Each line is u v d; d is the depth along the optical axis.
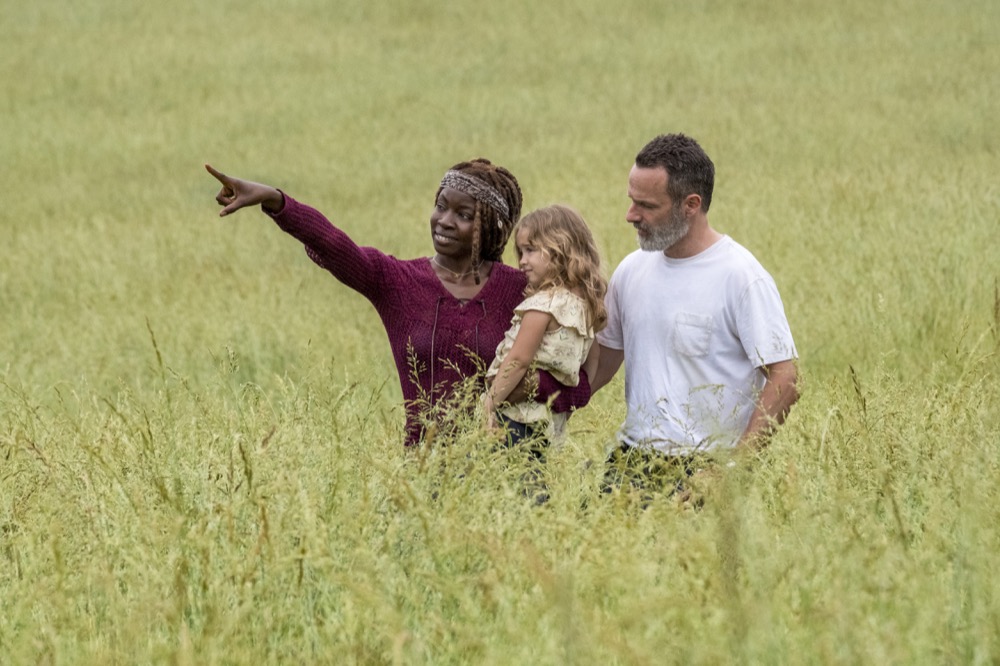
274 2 138.50
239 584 13.08
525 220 17.83
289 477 14.73
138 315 39.69
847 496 14.27
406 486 13.99
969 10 116.31
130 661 12.11
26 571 13.84
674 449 17.00
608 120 87.31
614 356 18.92
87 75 111.12
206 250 52.72
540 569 11.85
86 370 33.72
